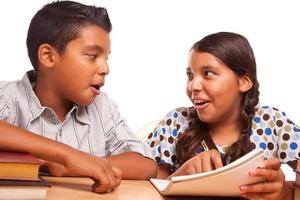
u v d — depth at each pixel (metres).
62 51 0.87
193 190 0.65
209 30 1.74
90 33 0.87
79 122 1.03
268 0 1.79
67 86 0.90
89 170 0.68
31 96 0.97
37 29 0.92
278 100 1.81
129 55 1.68
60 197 0.60
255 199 0.69
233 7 1.76
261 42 1.80
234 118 1.26
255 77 1.25
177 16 1.71
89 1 1.61
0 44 1.55
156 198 0.66
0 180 0.53
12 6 1.55
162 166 1.26
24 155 0.61
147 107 1.70
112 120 1.08
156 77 1.70
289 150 1.27
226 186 0.65
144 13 1.68
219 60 1.17
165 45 1.70
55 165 0.77
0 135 0.66
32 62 0.96
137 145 1.00
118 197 0.64
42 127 0.97
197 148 1.23
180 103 1.72
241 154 1.20
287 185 0.76
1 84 0.98
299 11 1.80
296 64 1.81
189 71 1.23
